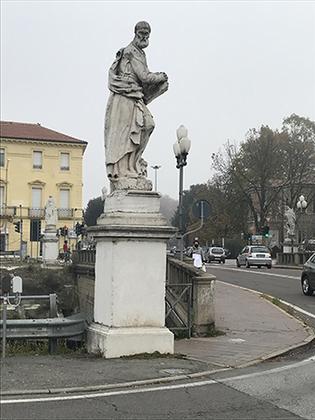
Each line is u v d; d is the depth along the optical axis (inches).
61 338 424.2
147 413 268.7
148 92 438.0
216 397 301.6
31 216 3228.3
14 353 423.8
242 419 260.8
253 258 1798.7
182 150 796.6
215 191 2760.8
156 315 410.3
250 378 349.7
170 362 386.0
